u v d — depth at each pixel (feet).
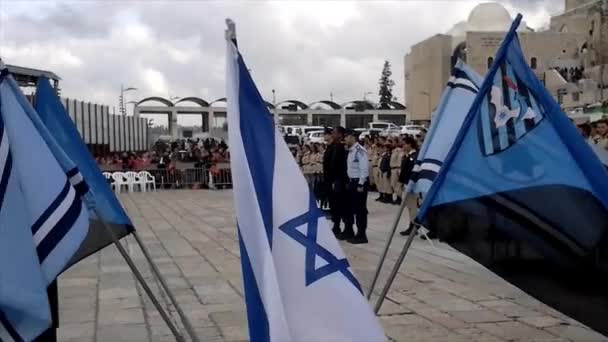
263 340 10.24
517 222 12.35
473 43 182.50
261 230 10.62
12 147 11.14
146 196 78.02
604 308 12.25
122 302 23.43
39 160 11.22
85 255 12.87
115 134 137.39
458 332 19.39
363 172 36.29
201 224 47.57
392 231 14.06
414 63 230.27
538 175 12.30
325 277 10.71
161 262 31.50
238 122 11.23
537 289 12.33
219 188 90.79
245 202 10.87
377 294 24.17
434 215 12.45
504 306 22.34
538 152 12.35
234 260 31.76
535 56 183.83
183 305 22.85
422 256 32.12
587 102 130.82
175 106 198.90
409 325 20.12
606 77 156.04
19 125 11.25
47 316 10.64
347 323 10.56
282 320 10.01
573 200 12.12
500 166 12.43
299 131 149.38
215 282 26.61
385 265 29.84
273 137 11.27
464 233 12.40
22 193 10.86
